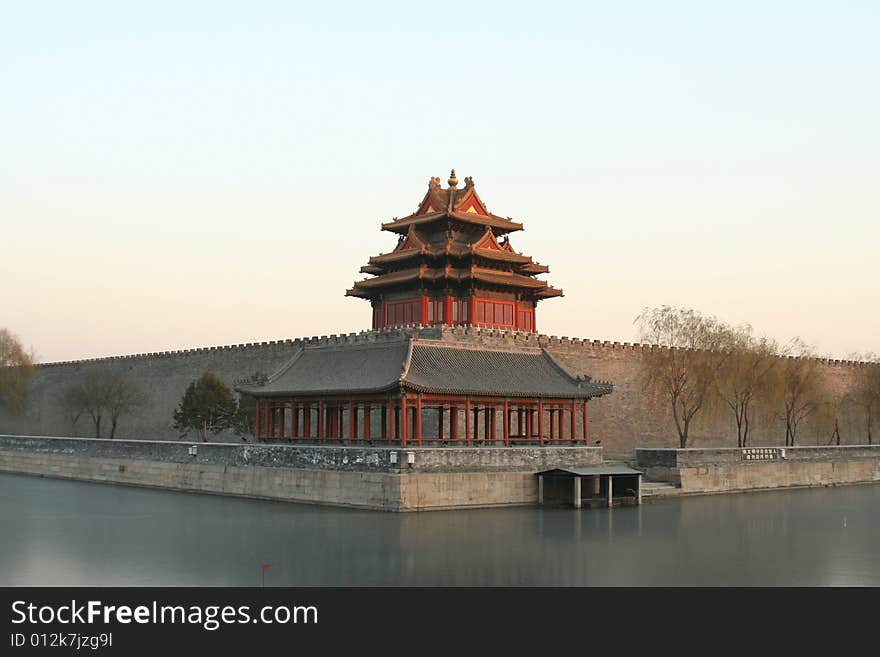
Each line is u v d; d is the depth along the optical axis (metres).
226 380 136.62
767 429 139.38
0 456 125.81
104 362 160.00
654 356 118.62
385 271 126.44
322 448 82.25
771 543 64.12
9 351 156.62
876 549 61.97
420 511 76.12
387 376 82.62
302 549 60.00
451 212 119.50
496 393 83.12
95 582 51.16
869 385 144.88
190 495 91.56
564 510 79.50
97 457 109.56
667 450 96.88
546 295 125.94
